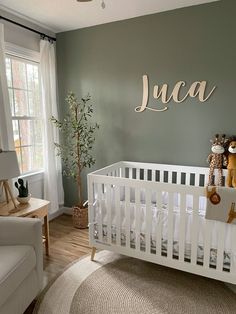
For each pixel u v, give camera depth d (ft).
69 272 7.51
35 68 10.48
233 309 6.03
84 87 10.69
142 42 9.36
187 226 6.57
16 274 5.17
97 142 10.79
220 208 5.87
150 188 6.70
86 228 10.47
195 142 9.07
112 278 7.24
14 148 8.98
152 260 7.00
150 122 9.69
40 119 10.73
